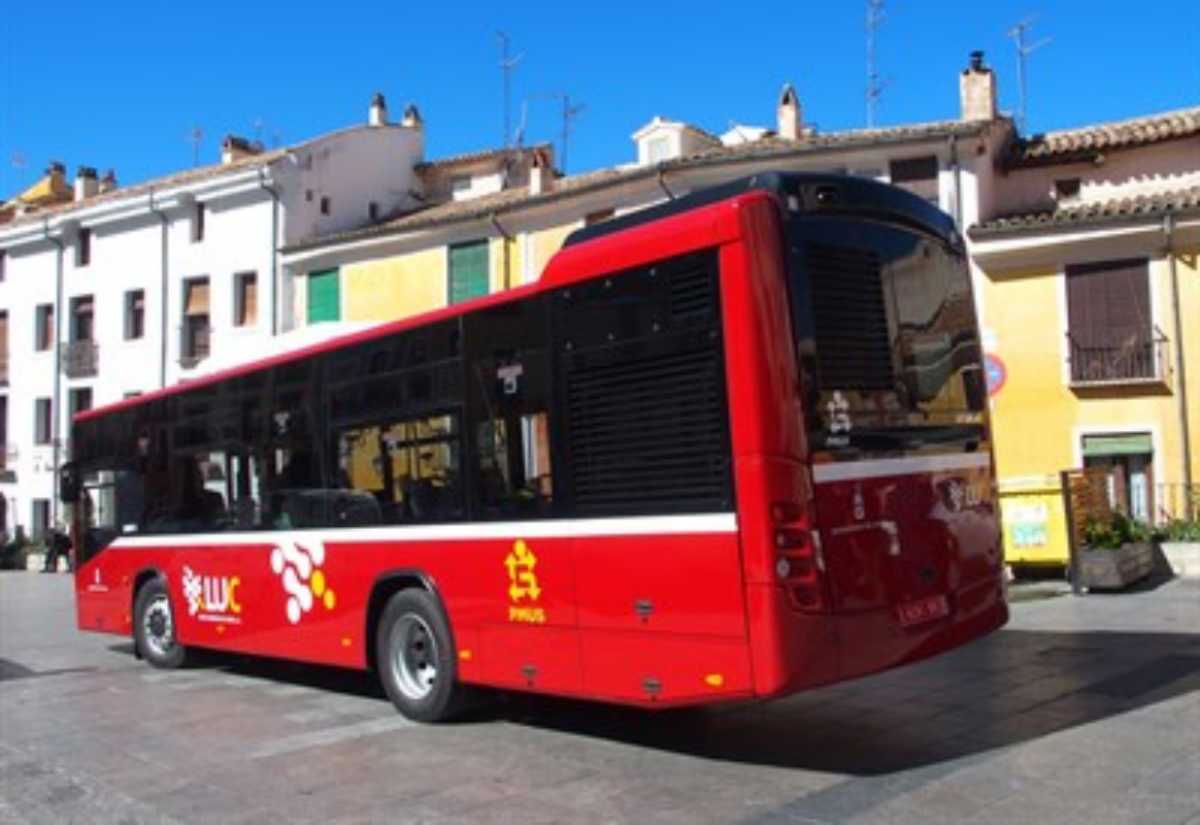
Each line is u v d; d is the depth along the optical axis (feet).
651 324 21.50
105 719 30.12
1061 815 18.01
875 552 20.70
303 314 107.24
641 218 22.41
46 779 23.61
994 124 75.87
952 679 29.50
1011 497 53.06
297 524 31.71
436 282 97.71
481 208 94.43
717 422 20.24
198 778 23.21
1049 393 71.20
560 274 23.54
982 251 71.87
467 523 25.67
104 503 42.32
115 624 41.50
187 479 37.32
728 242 20.26
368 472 28.96
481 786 21.56
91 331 128.36
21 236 132.67
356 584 29.17
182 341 117.50
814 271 20.72
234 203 113.29
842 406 20.63
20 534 128.26
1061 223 69.36
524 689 24.14
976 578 23.06
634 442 21.71
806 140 81.46
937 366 23.04
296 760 24.31
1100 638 35.04
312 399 31.30
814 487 19.84
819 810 18.97
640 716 27.27
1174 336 67.82
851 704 27.20
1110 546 48.32
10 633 54.24
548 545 23.45
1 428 136.56
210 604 35.88
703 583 20.30
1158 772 20.10
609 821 19.03
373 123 122.83
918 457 21.99
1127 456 69.56
